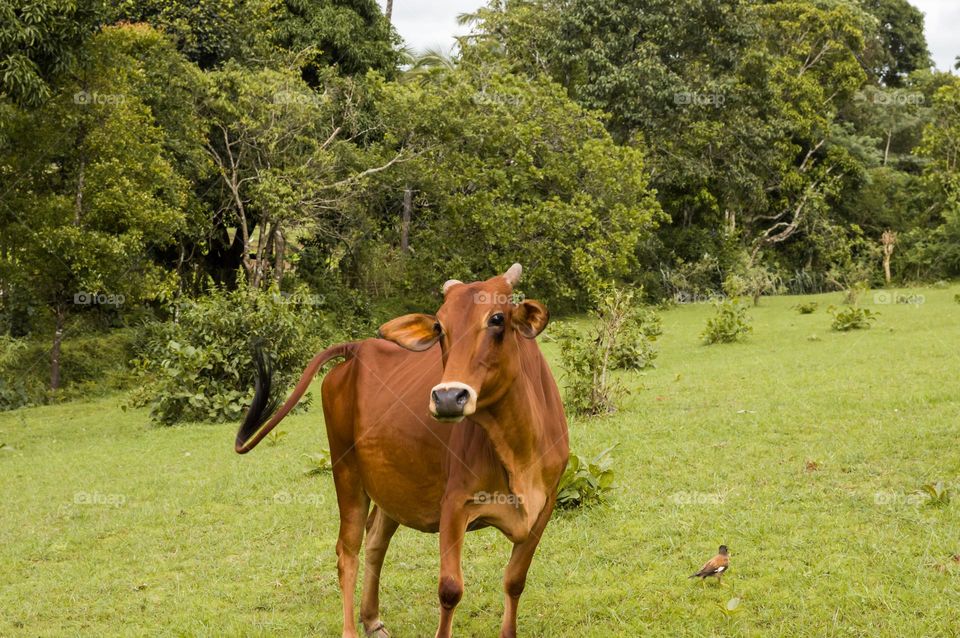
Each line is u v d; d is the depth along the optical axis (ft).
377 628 19.10
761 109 120.88
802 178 136.15
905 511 23.09
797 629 17.17
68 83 65.46
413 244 100.78
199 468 38.22
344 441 18.72
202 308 54.60
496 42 115.14
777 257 139.23
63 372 78.02
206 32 89.97
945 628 16.52
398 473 17.03
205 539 27.40
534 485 16.10
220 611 21.03
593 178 96.78
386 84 91.56
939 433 30.42
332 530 27.27
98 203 68.59
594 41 109.60
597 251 93.45
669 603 18.95
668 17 109.81
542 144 95.81
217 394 53.01
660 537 23.29
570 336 48.52
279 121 84.17
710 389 45.16
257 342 20.10
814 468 28.12
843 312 69.31
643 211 97.55
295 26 99.04
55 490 36.37
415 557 23.94
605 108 111.14
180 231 85.56
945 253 124.98
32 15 52.47
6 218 67.51
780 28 138.41
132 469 39.65
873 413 35.06
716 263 117.91
